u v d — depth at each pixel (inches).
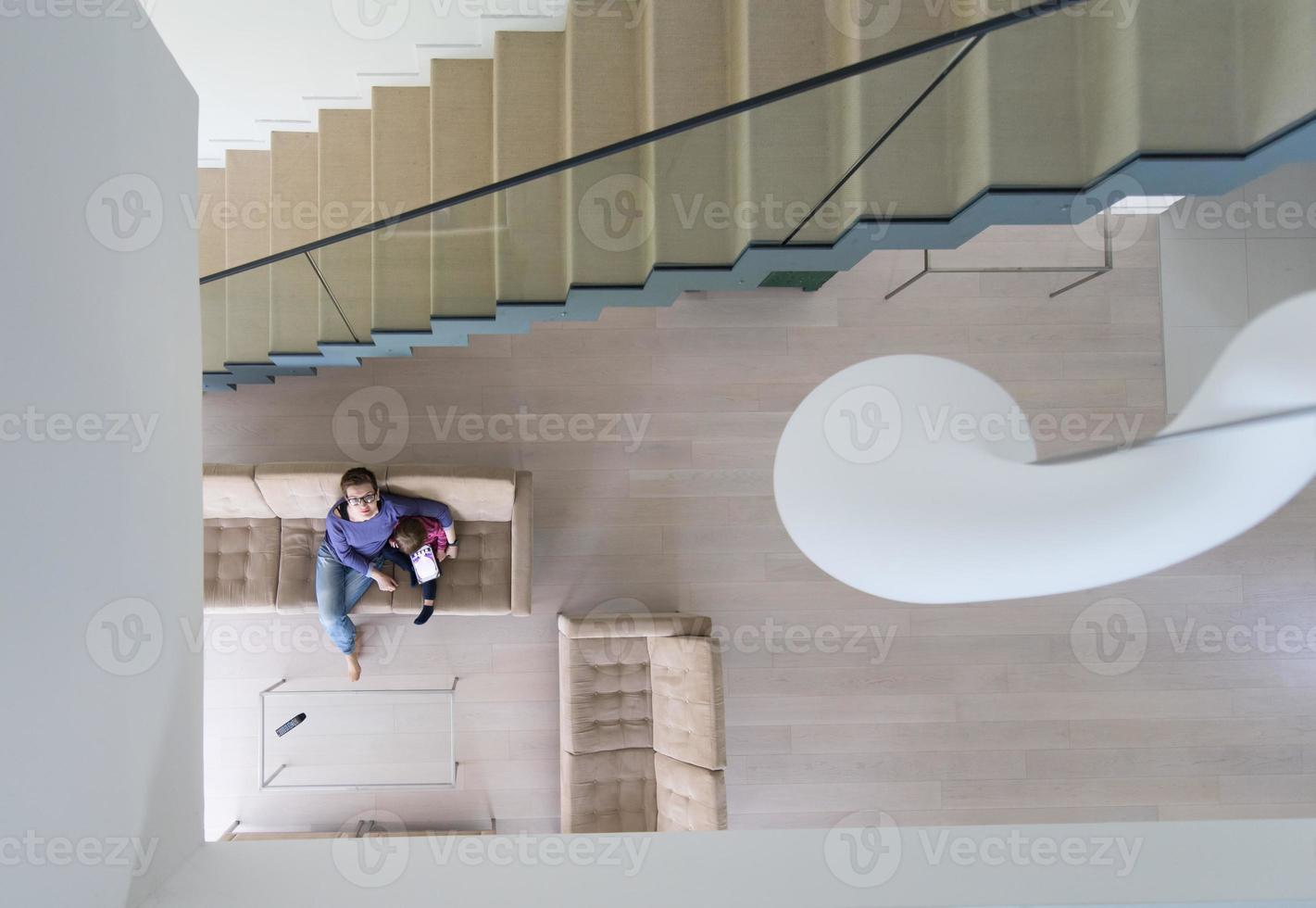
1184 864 48.9
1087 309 155.8
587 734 143.3
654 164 74.6
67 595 44.3
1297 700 162.2
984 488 27.7
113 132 50.3
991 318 158.1
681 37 103.1
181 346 59.9
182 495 59.5
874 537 29.0
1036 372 157.0
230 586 140.7
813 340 162.7
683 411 161.6
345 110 148.9
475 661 156.3
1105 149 51.7
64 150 44.9
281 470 132.4
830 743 160.2
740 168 69.4
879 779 160.4
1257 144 46.4
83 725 45.4
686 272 78.3
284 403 155.2
